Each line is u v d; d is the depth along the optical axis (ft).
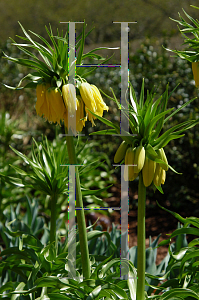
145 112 4.38
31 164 4.97
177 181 11.07
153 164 4.28
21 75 15.25
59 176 4.86
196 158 10.69
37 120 14.28
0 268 5.05
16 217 7.96
